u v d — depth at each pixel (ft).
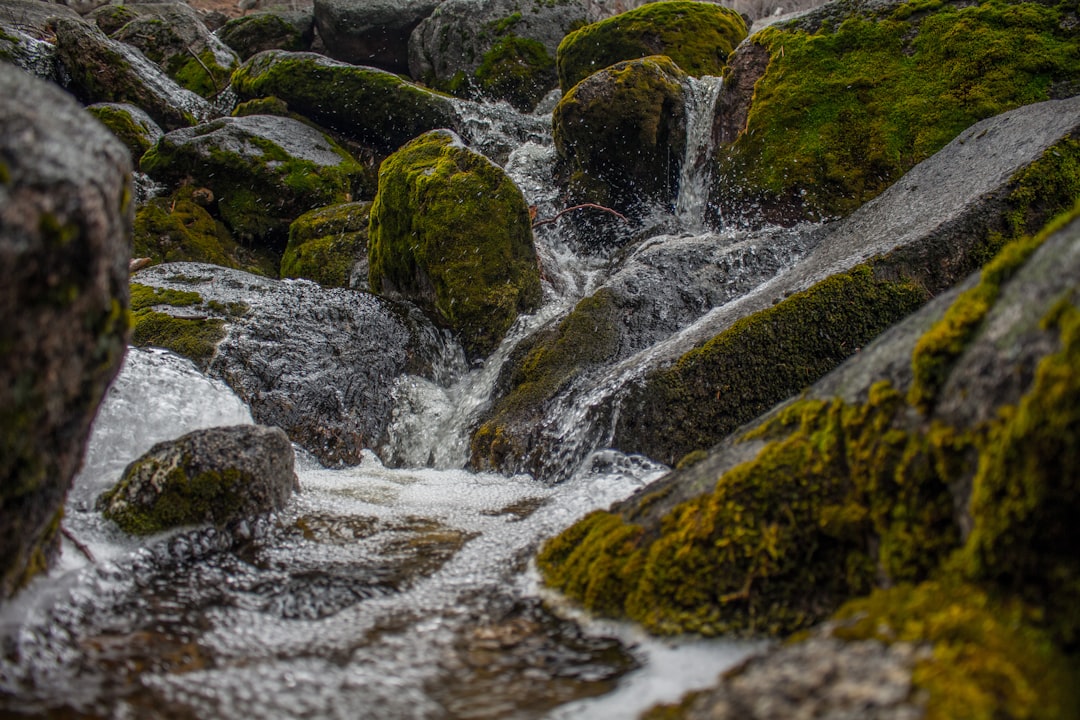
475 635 8.01
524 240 22.16
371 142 36.42
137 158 32.89
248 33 47.50
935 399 6.97
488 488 15.26
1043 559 5.64
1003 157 16.81
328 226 28.73
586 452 15.38
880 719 4.81
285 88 36.63
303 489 14.16
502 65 40.55
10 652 6.97
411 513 12.80
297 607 8.84
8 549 6.75
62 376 6.45
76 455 7.23
